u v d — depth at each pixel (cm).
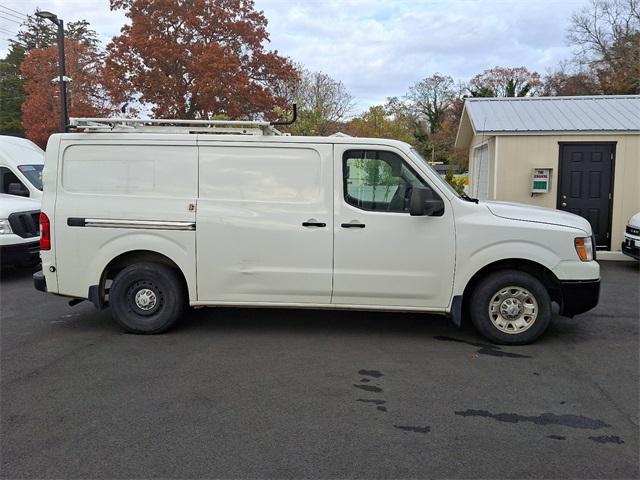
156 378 467
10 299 779
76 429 372
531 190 1202
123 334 599
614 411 405
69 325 638
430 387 449
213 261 578
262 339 581
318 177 571
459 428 376
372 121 2673
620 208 1171
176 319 596
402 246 561
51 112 3675
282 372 482
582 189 1188
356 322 648
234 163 577
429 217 557
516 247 551
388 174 567
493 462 332
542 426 380
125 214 579
